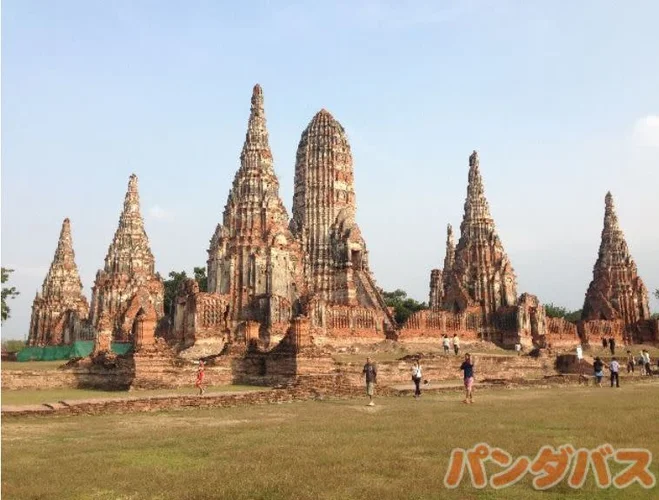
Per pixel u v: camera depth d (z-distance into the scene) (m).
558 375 48.09
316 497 11.37
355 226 74.94
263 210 60.16
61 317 80.62
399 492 11.72
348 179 77.88
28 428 20.42
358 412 24.69
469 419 21.55
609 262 87.00
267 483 12.28
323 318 58.69
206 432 19.08
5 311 76.44
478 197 79.38
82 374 37.84
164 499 11.41
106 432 19.34
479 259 76.50
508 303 74.81
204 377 38.34
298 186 77.81
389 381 41.50
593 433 17.97
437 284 85.88
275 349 40.66
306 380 35.22
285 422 21.47
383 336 62.69
